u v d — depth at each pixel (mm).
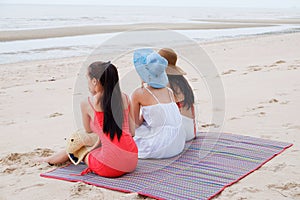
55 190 3033
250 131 4242
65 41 17031
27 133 4605
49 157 3588
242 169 3268
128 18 40875
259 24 31375
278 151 3633
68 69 10156
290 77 7172
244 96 5887
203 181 3072
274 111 4965
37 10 61312
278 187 2922
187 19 40469
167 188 2965
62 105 6133
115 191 2979
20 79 8812
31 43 16172
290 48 12773
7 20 31781
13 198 2916
